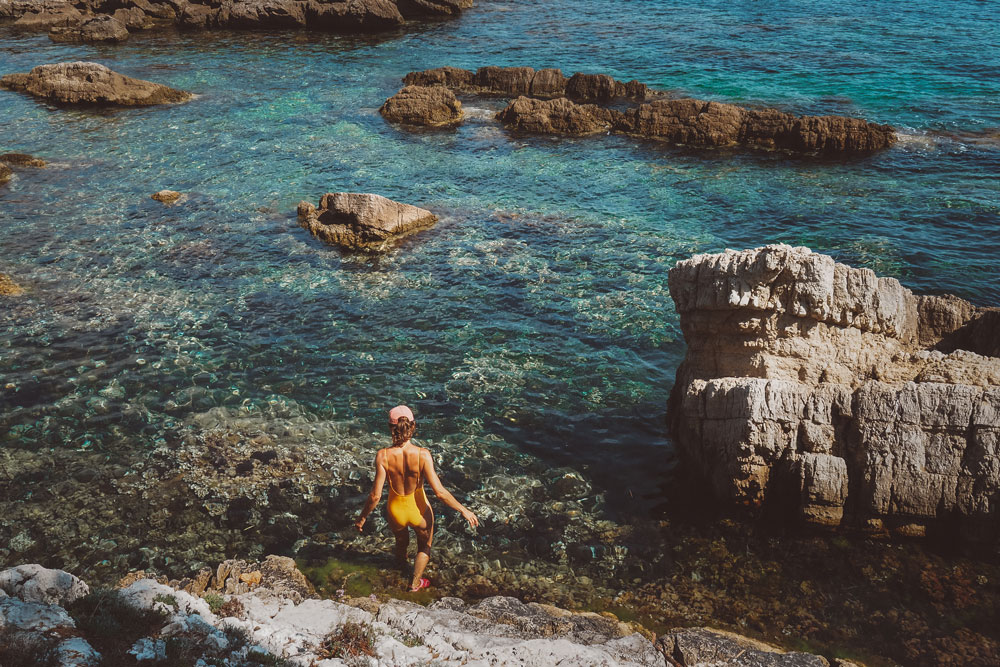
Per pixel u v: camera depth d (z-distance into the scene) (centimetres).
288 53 4478
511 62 4288
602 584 962
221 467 1189
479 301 1761
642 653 803
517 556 1016
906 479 960
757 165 2731
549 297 1777
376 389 1420
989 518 935
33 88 3619
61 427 1286
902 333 1183
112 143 2933
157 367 1475
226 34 5050
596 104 3553
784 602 917
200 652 704
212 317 1677
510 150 2927
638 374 1473
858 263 1927
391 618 844
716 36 4791
